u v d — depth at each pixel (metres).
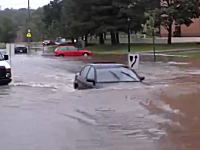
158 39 74.31
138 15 65.62
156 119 10.12
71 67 35.56
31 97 15.16
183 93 14.12
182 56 45.94
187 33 77.25
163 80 21.94
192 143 8.00
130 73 15.58
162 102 12.35
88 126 9.59
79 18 73.62
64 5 91.62
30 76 27.09
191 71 28.70
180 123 9.64
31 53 70.44
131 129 9.20
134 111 11.14
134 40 80.56
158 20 60.69
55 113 11.27
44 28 142.00
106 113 10.98
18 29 169.88
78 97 13.63
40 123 10.05
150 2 66.38
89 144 8.03
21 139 8.54
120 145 7.91
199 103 12.09
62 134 8.90
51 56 57.44
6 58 20.91
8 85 20.55
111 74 15.25
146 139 8.34
